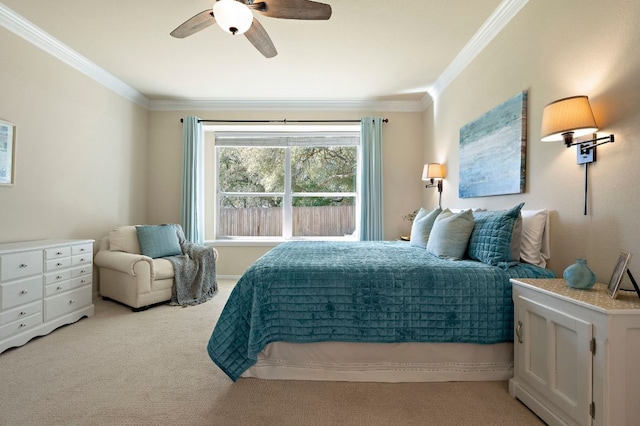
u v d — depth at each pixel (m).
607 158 1.65
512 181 2.40
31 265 2.46
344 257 2.31
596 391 1.23
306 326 1.90
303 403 1.69
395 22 2.67
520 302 1.70
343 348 1.94
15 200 2.74
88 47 3.11
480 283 1.87
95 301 3.54
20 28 2.70
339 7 2.46
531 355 1.62
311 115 4.68
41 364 2.10
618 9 1.58
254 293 1.91
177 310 3.28
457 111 3.45
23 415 1.56
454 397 1.75
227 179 5.16
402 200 4.69
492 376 1.91
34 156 2.90
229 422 1.53
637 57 1.50
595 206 1.73
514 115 2.37
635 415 1.20
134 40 2.98
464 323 1.86
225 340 1.90
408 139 4.70
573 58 1.87
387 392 1.80
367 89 4.17
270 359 1.95
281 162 5.14
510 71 2.48
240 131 5.00
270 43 2.35
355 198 5.13
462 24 2.70
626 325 1.19
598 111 1.70
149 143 4.68
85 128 3.49
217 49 3.14
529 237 2.09
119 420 1.54
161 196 4.68
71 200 3.31
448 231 2.32
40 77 2.95
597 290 1.49
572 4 1.87
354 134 5.00
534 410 1.57
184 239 4.09
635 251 1.51
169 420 1.54
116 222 4.00
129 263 3.18
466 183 3.14
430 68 3.54
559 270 1.98
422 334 1.87
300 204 5.14
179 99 4.57
